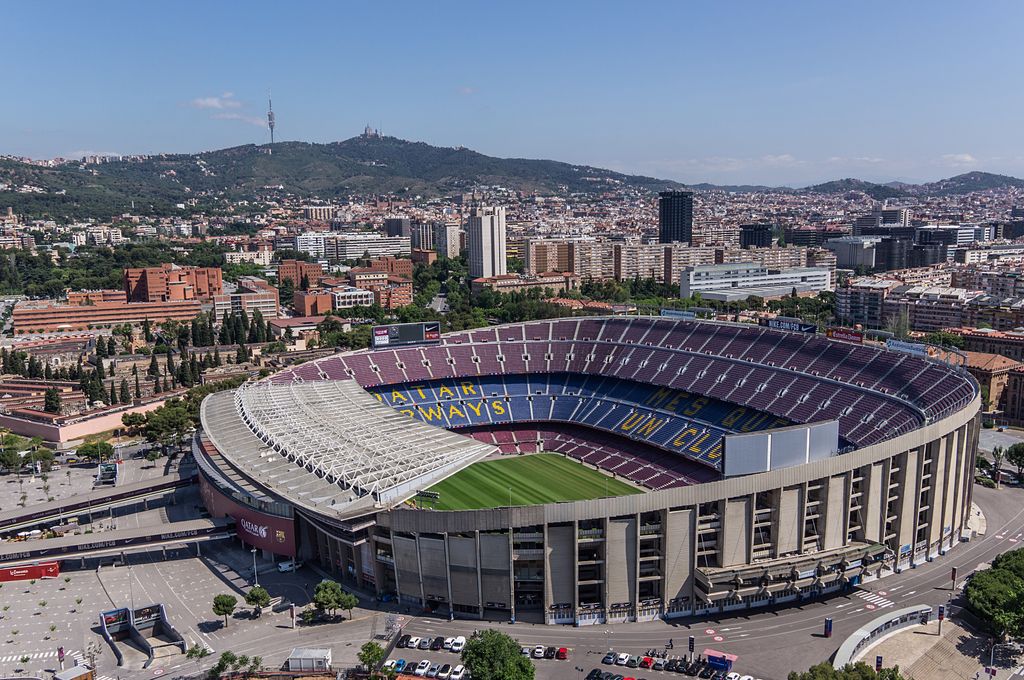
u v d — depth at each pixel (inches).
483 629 5634.8
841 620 5748.0
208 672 5226.4
